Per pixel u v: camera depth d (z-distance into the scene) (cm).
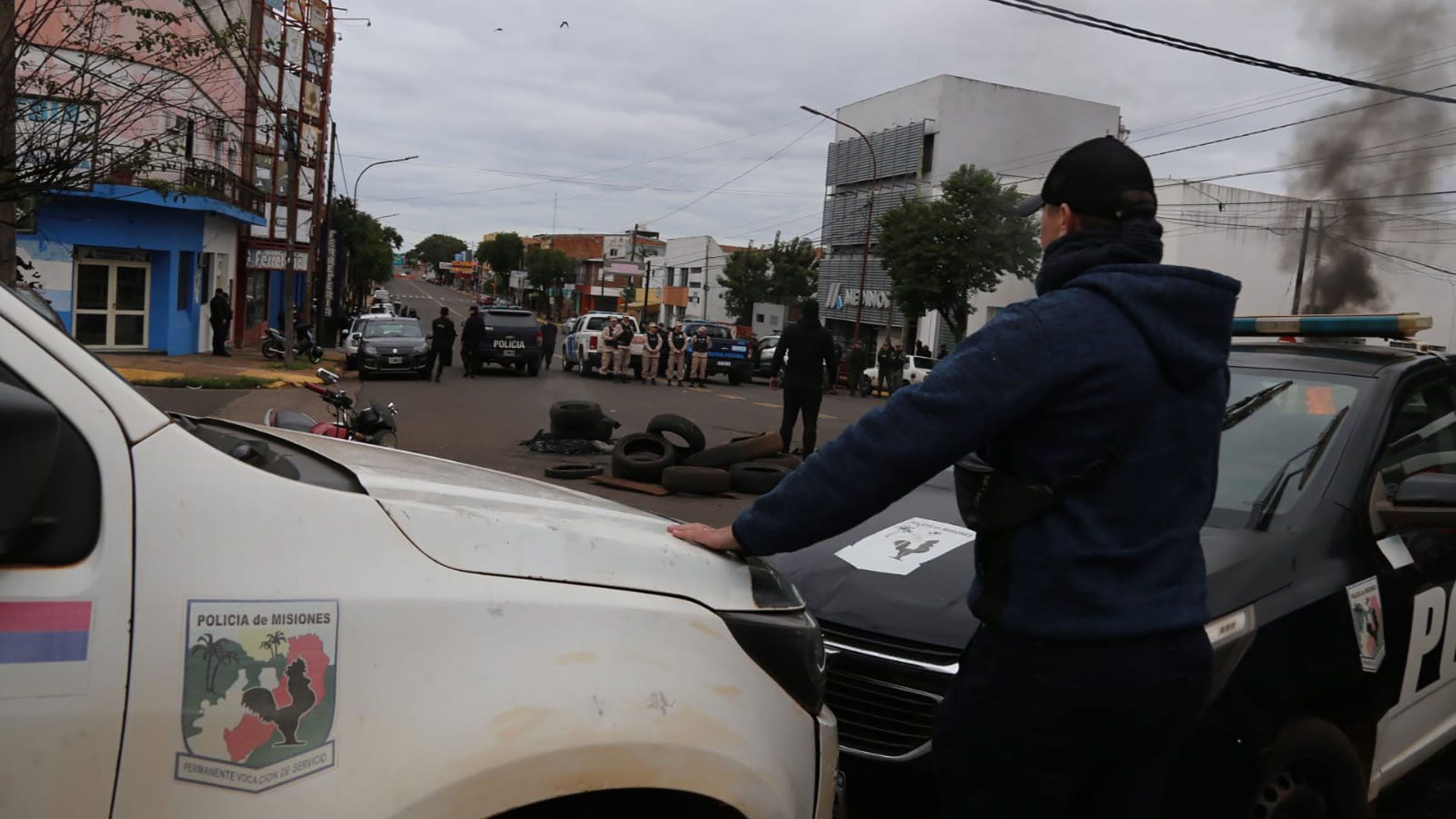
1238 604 279
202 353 2805
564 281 10931
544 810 173
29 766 132
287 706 146
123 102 870
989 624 195
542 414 1817
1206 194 3862
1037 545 187
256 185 3359
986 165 4625
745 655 194
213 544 147
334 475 188
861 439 188
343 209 5572
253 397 1766
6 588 133
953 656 296
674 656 181
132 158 874
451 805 153
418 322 2736
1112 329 183
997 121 4619
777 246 6469
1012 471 192
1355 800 307
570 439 1304
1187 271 189
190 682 141
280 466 179
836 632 315
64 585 136
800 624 208
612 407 2064
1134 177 194
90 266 2427
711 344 3212
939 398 183
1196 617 187
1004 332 185
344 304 5428
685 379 3175
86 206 2316
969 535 354
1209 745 261
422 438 1380
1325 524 319
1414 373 369
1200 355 188
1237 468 347
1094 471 184
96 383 146
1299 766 293
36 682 133
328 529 158
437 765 152
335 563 155
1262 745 271
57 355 144
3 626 132
